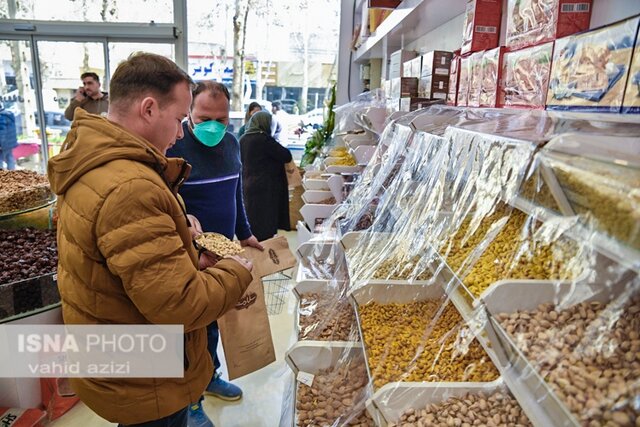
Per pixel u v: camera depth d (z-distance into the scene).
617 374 0.69
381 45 3.97
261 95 6.79
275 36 6.54
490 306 0.92
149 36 6.14
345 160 4.05
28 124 6.51
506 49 1.33
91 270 1.11
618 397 0.66
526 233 1.04
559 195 0.83
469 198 1.27
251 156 4.04
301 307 1.93
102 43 6.20
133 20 6.18
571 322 0.81
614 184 0.66
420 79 2.38
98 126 1.11
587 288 0.82
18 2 6.08
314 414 1.34
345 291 1.85
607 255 0.71
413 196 1.71
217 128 1.97
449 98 1.95
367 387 1.25
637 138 0.78
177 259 1.10
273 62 6.65
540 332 0.83
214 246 1.64
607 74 0.83
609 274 0.79
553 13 1.07
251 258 2.04
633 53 0.77
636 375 0.67
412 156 1.85
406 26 2.92
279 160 4.10
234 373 1.95
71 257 1.12
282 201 4.23
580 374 0.72
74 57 6.26
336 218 2.58
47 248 2.29
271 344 2.01
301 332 1.75
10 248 2.27
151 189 1.08
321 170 4.30
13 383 2.06
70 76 6.34
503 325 0.88
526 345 0.82
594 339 0.76
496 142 1.07
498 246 1.11
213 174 2.05
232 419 2.18
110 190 1.04
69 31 6.09
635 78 0.76
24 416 2.05
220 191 2.09
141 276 1.05
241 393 2.32
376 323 1.44
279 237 2.12
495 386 1.05
